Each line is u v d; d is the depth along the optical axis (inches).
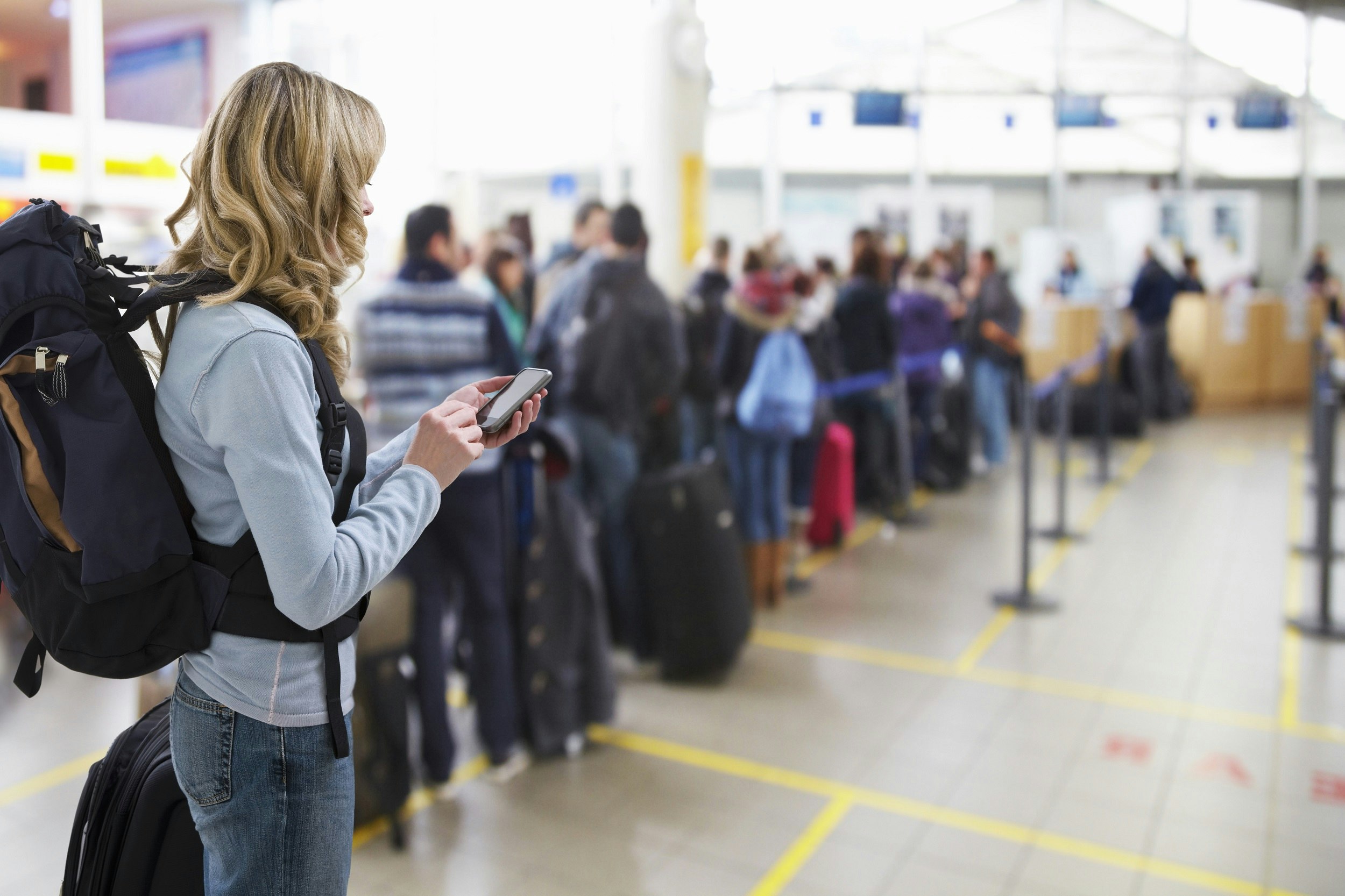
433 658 115.6
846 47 354.3
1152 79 403.9
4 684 145.2
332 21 203.0
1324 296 436.8
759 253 175.6
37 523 42.3
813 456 201.0
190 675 45.4
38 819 110.3
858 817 112.7
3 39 135.3
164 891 49.6
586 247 191.5
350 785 47.9
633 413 146.9
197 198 45.6
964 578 201.2
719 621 146.1
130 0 134.6
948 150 491.2
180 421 42.9
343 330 48.8
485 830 109.7
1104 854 105.3
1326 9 400.5
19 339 41.9
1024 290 434.6
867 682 150.6
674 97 222.8
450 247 116.6
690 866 103.1
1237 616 178.9
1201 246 456.4
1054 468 303.4
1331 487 169.8
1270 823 111.0
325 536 42.2
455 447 47.4
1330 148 511.8
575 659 126.6
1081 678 152.0
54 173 128.2
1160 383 385.4
